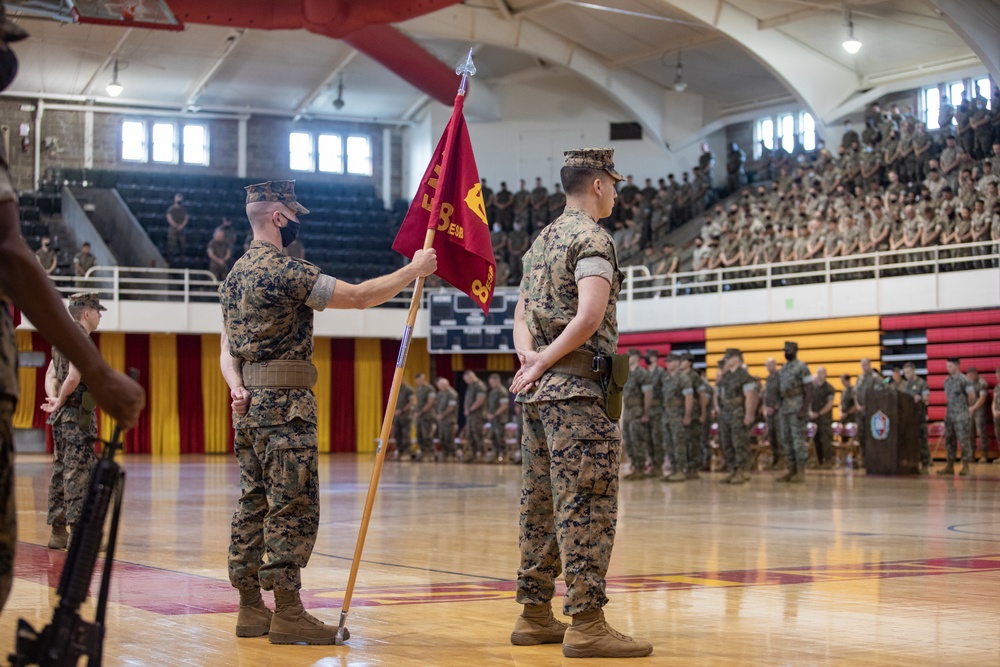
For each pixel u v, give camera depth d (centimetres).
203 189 2778
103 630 207
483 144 2938
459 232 445
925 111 2395
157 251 2517
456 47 2659
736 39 2341
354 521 902
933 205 1977
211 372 2527
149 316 2367
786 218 2188
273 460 395
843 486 1388
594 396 374
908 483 1444
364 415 2664
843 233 2044
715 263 2230
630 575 571
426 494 1258
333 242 2766
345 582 547
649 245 2525
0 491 185
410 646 382
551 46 2594
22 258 189
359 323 2569
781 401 1495
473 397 2209
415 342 2695
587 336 370
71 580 201
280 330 402
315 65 2580
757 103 2753
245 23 1773
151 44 2400
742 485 1437
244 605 407
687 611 455
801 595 498
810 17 2262
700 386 1573
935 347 1912
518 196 2695
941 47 2297
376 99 2855
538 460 395
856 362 1978
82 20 936
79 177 2688
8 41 199
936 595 498
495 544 724
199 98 2794
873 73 2453
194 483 1434
